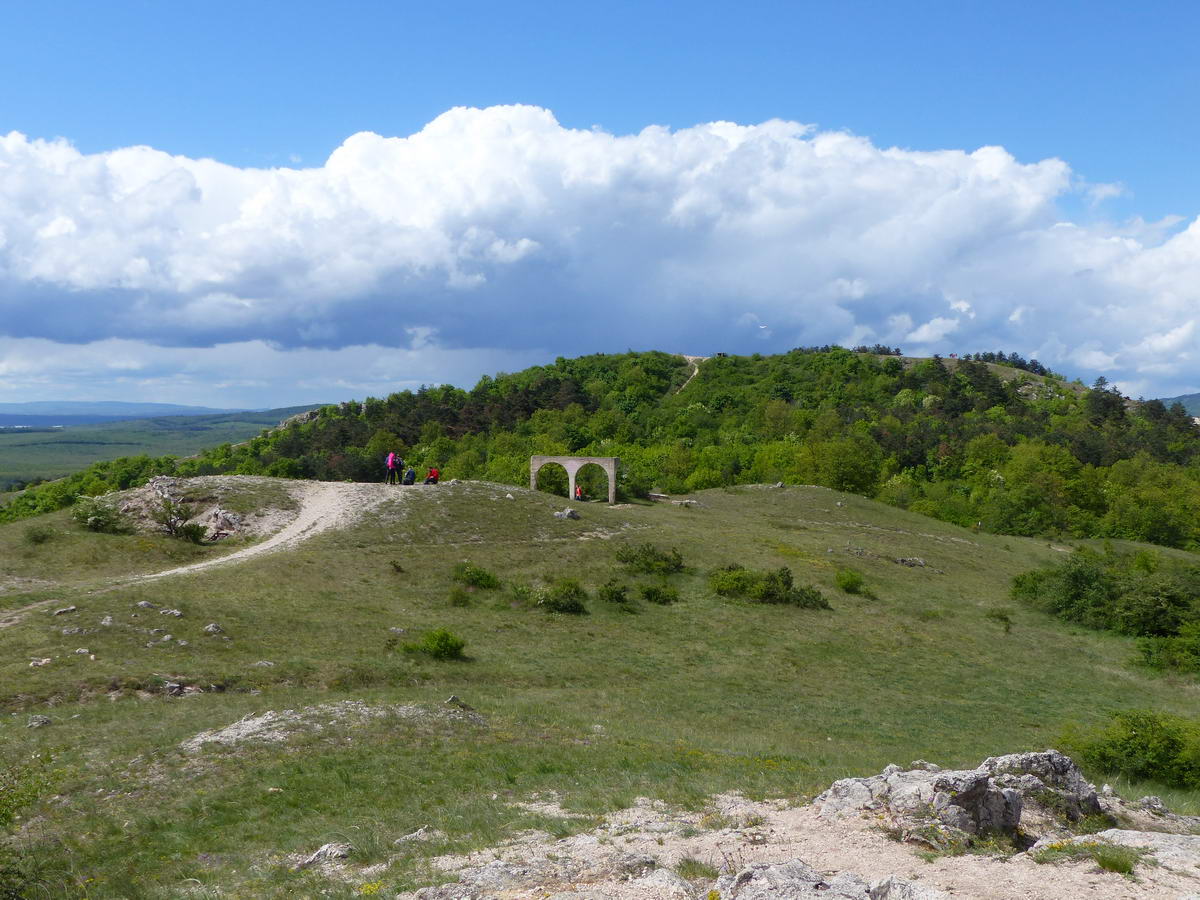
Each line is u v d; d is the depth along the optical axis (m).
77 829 17.03
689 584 57.91
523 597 50.88
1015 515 118.88
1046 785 15.84
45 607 36.31
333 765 20.86
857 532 86.50
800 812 15.79
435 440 162.12
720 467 147.25
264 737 22.75
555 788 19.23
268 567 49.28
